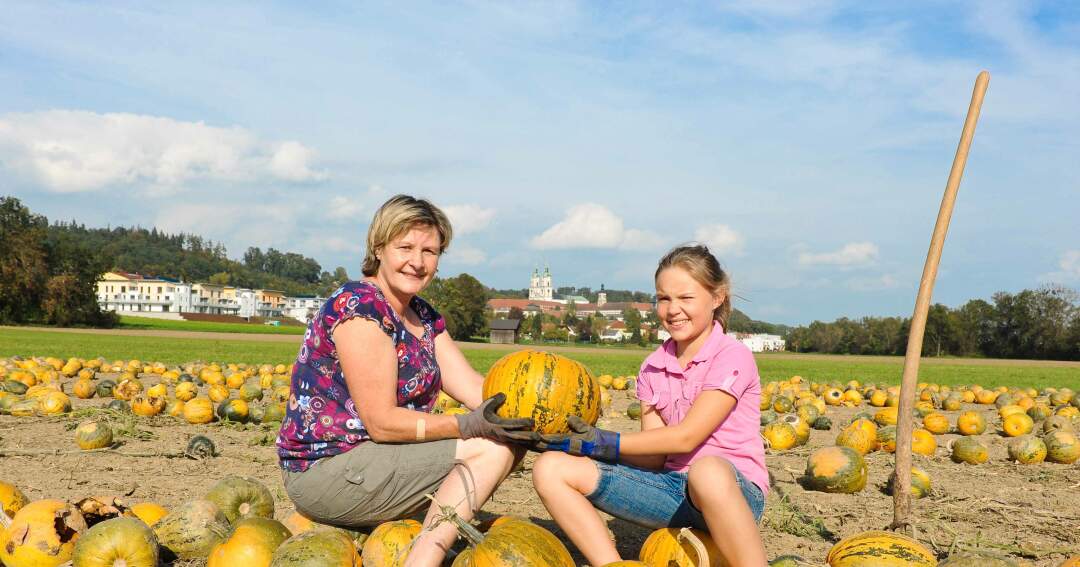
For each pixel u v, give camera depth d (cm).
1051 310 11231
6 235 10244
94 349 4162
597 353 7350
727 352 484
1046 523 696
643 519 468
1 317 10169
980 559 453
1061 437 1052
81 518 486
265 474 840
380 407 458
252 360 3559
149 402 1309
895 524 619
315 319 483
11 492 525
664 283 498
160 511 557
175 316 18012
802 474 924
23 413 1271
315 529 447
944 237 589
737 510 415
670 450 461
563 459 454
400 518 490
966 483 893
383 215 485
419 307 540
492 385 485
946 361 8494
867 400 2231
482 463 461
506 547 390
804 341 13512
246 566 443
